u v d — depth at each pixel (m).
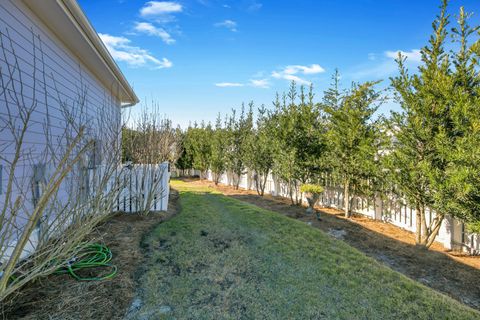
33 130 3.97
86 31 4.43
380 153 6.53
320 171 8.29
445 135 4.41
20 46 3.64
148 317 2.57
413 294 3.16
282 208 8.26
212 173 15.84
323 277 3.53
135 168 6.28
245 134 12.62
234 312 2.71
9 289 2.24
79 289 2.94
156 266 3.65
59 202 3.26
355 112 6.81
